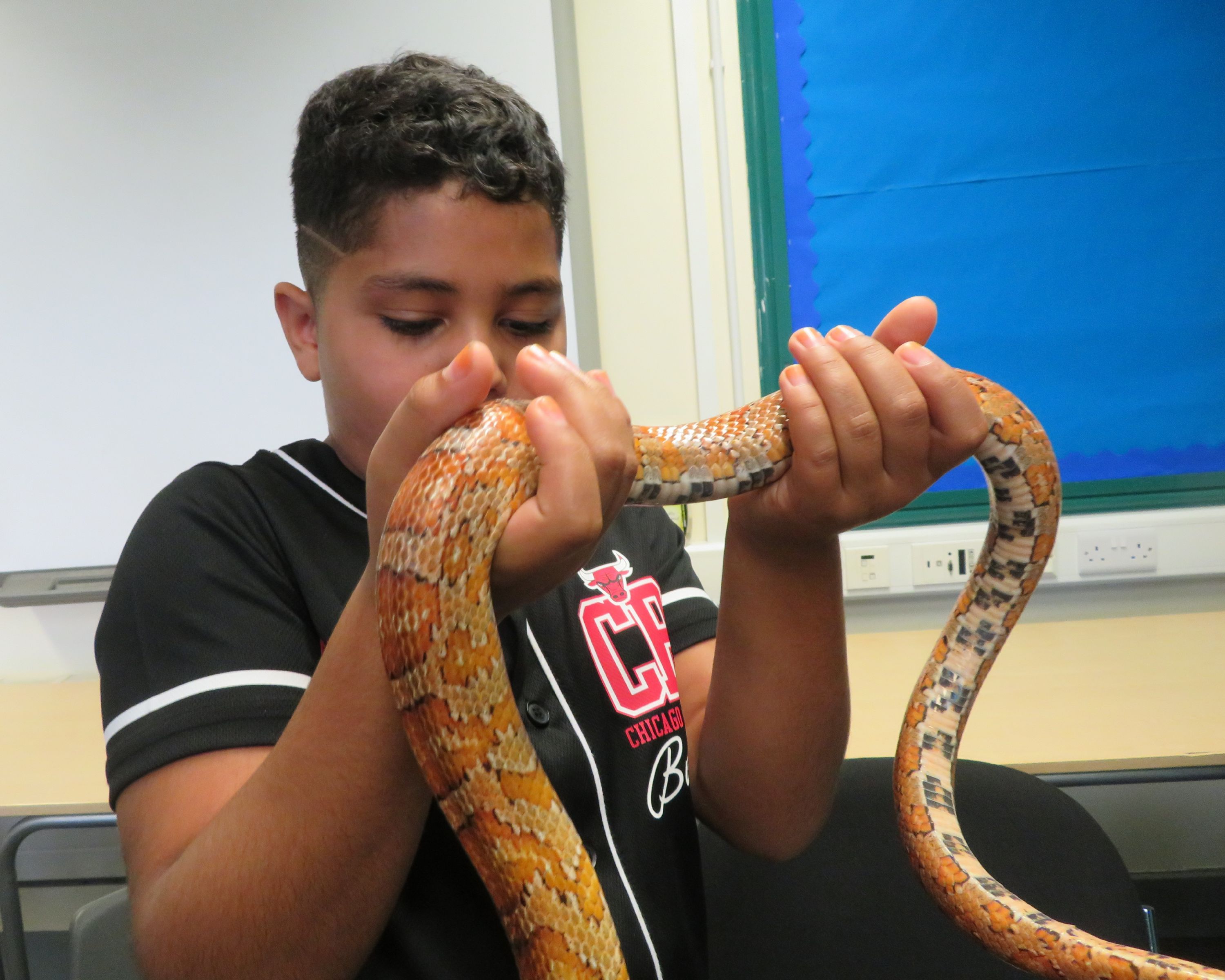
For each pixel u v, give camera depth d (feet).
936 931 4.58
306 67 9.40
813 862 4.74
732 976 4.68
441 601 2.00
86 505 10.11
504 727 2.13
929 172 9.85
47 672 10.43
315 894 2.29
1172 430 10.02
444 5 9.30
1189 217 9.73
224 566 3.12
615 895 3.16
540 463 2.05
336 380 2.92
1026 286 9.94
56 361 9.90
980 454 3.26
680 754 3.57
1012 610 3.47
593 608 3.62
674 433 2.74
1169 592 10.05
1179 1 9.45
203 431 9.98
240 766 2.77
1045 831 4.50
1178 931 9.99
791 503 2.60
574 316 9.78
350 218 2.74
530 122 3.02
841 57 9.75
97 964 4.92
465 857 3.01
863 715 7.06
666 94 9.77
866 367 2.34
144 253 9.71
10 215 9.68
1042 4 9.52
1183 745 6.08
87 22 9.43
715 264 10.05
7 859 7.00
